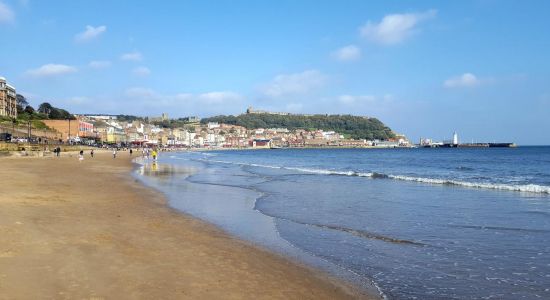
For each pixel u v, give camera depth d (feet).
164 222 47.03
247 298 24.02
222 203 66.64
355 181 112.98
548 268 31.60
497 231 44.60
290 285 26.96
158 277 26.50
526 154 395.96
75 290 23.00
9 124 356.18
